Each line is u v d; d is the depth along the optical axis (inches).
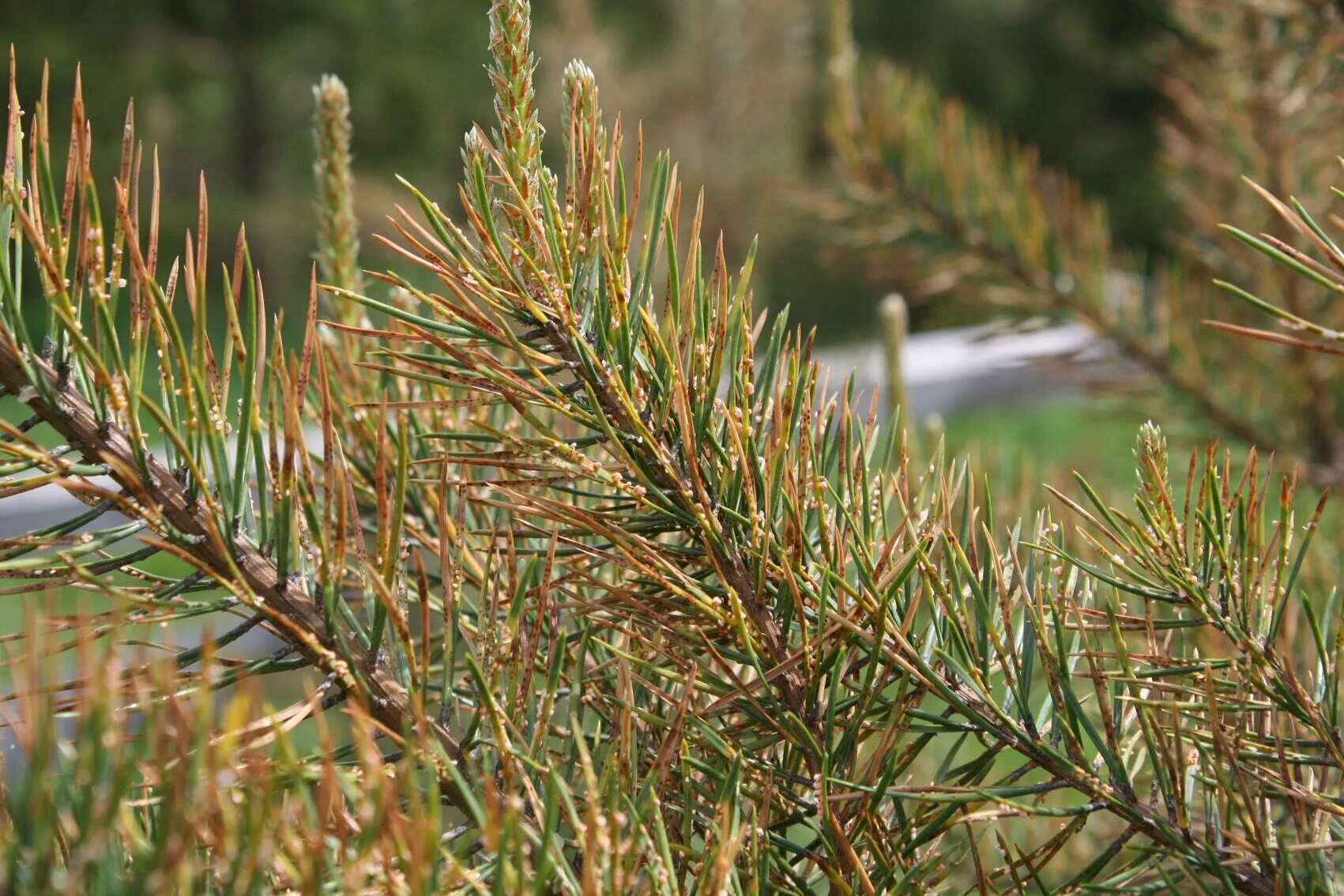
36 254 27.4
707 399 29.9
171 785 25.9
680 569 30.7
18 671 26.5
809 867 30.7
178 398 29.0
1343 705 32.6
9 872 25.2
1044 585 31.0
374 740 28.4
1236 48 51.9
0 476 27.5
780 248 287.3
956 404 212.2
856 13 496.4
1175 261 60.8
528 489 31.5
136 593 28.3
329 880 26.9
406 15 443.8
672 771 30.3
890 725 29.6
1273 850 29.1
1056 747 30.1
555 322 29.6
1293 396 53.8
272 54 416.2
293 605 28.6
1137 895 29.2
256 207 383.9
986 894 30.0
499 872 26.2
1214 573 31.1
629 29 353.1
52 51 379.9
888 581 30.1
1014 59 488.7
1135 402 57.2
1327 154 51.5
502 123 28.9
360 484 33.4
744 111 277.4
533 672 29.0
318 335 28.5
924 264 61.0
